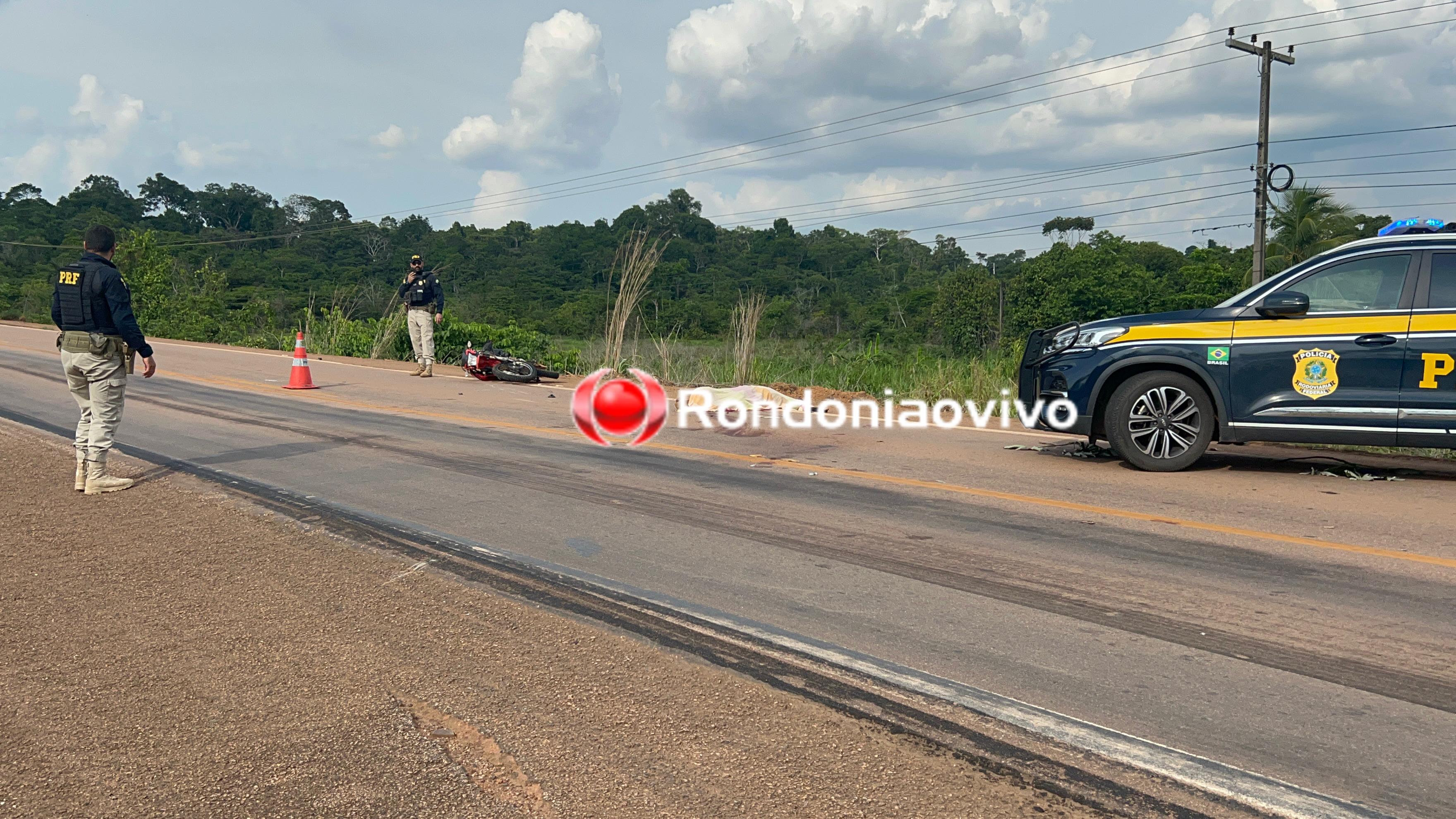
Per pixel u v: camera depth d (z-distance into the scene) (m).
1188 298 57.91
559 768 3.06
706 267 113.81
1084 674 3.90
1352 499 7.14
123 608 4.54
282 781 2.97
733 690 3.69
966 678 3.85
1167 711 3.56
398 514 6.55
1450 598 4.88
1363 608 4.71
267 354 22.45
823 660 4.01
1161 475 8.08
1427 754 3.25
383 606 4.61
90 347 6.88
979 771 3.09
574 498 7.12
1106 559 5.56
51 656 3.95
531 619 4.45
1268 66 27.80
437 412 12.34
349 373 17.80
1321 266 7.75
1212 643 4.25
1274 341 7.70
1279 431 7.73
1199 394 8.01
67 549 5.55
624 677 3.79
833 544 5.88
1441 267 7.36
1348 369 7.49
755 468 8.40
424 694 3.60
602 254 105.69
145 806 2.83
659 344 17.56
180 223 147.00
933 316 62.22
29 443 9.17
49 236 107.81
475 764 3.08
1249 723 3.47
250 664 3.87
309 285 87.25
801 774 3.04
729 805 2.85
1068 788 3.00
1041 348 8.77
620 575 5.19
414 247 117.25
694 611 4.61
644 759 3.12
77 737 3.25
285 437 10.03
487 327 21.84
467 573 5.17
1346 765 3.18
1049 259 62.16
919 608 4.69
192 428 10.59
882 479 7.92
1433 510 6.78
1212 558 5.58
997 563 5.48
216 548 5.60
